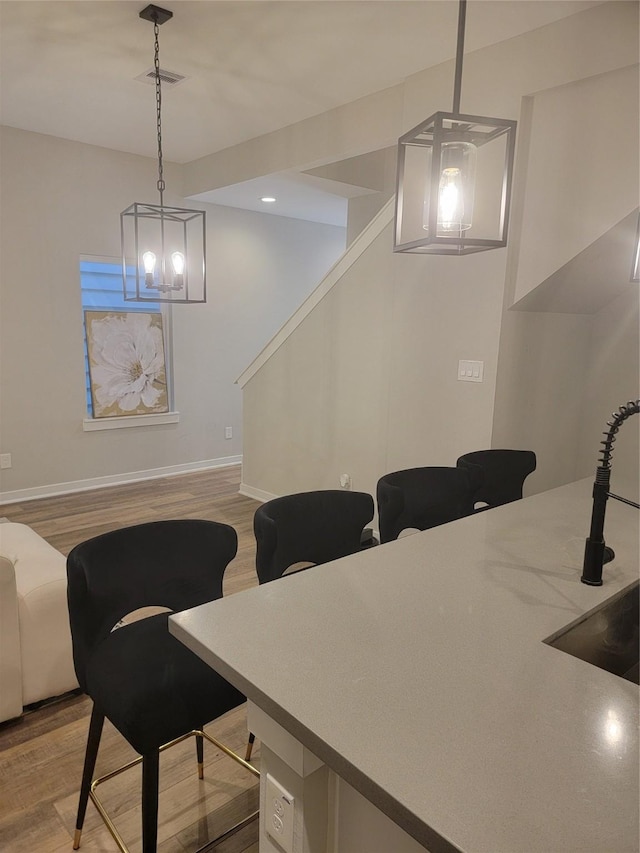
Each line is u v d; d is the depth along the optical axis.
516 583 1.36
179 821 1.71
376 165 5.02
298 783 0.98
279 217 6.29
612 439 1.32
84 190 4.81
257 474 4.97
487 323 3.15
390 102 3.56
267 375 4.75
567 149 2.80
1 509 4.55
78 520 4.33
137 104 3.87
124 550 1.54
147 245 5.27
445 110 3.20
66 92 3.68
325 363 4.23
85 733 2.10
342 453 4.19
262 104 3.84
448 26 2.77
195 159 5.22
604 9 2.55
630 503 1.33
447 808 0.70
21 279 4.57
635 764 0.78
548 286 3.08
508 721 0.86
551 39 2.74
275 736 1.00
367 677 0.96
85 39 2.98
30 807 1.75
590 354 3.97
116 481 5.37
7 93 3.71
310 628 1.13
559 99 2.80
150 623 1.64
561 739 0.82
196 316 5.74
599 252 2.91
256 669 0.98
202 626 1.13
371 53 3.08
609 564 1.49
